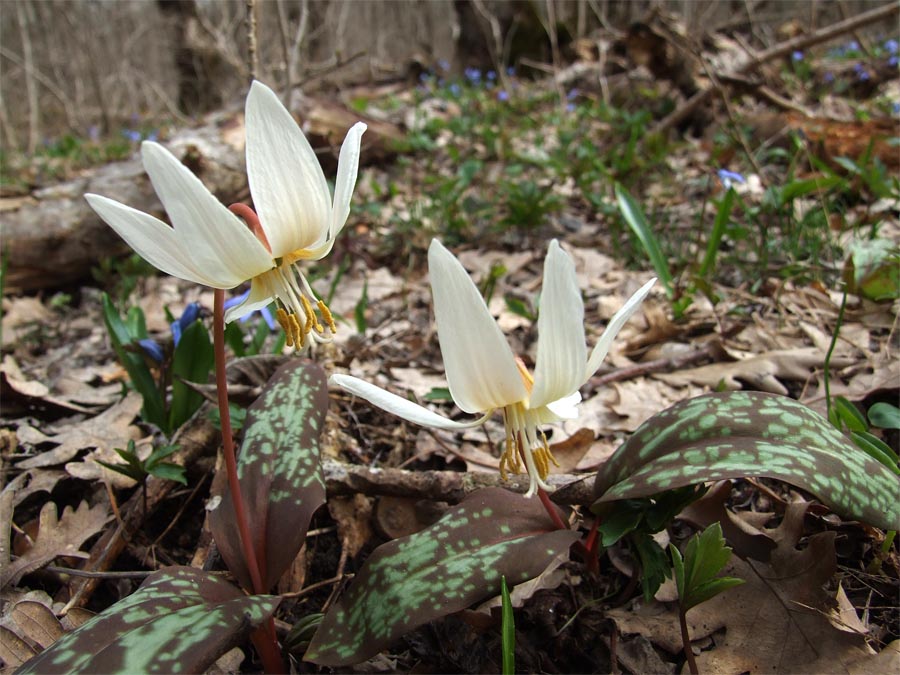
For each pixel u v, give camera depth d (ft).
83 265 1.69
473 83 4.20
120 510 0.75
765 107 2.40
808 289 1.16
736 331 1.06
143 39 5.98
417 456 0.86
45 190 1.67
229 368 0.89
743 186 1.72
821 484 0.46
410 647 0.61
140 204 1.72
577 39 3.76
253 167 0.43
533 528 0.54
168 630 0.42
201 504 0.78
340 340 1.22
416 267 1.62
